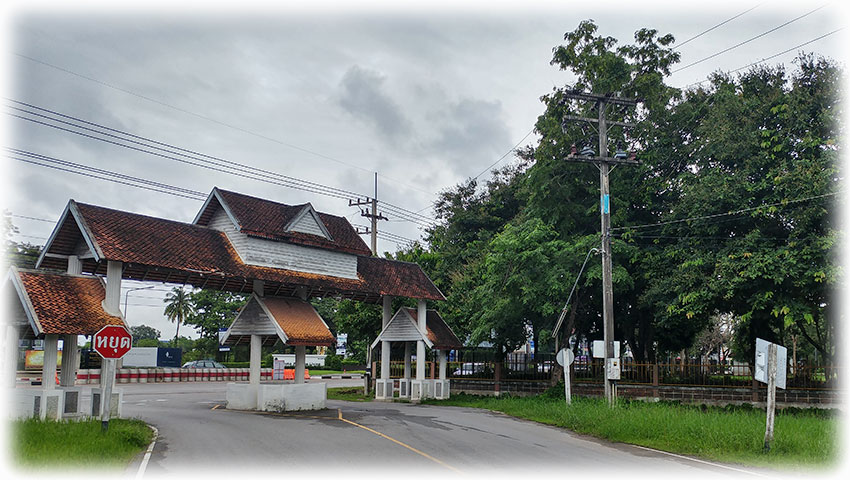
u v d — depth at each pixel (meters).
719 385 26.73
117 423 16.20
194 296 70.56
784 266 23.00
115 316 17.84
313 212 26.19
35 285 16.92
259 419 20.12
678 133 29.77
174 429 17.44
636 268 29.50
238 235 23.69
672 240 28.34
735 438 15.64
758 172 25.70
